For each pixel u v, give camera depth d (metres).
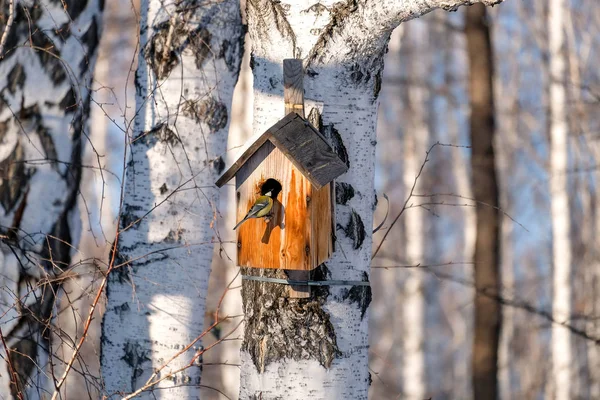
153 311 9.24
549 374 22.78
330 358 6.95
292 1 7.13
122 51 26.03
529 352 25.53
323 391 6.90
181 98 9.44
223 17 9.71
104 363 9.38
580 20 24.98
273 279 6.97
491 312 14.83
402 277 29.78
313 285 7.01
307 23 7.10
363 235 7.24
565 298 18.42
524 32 31.36
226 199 22.34
